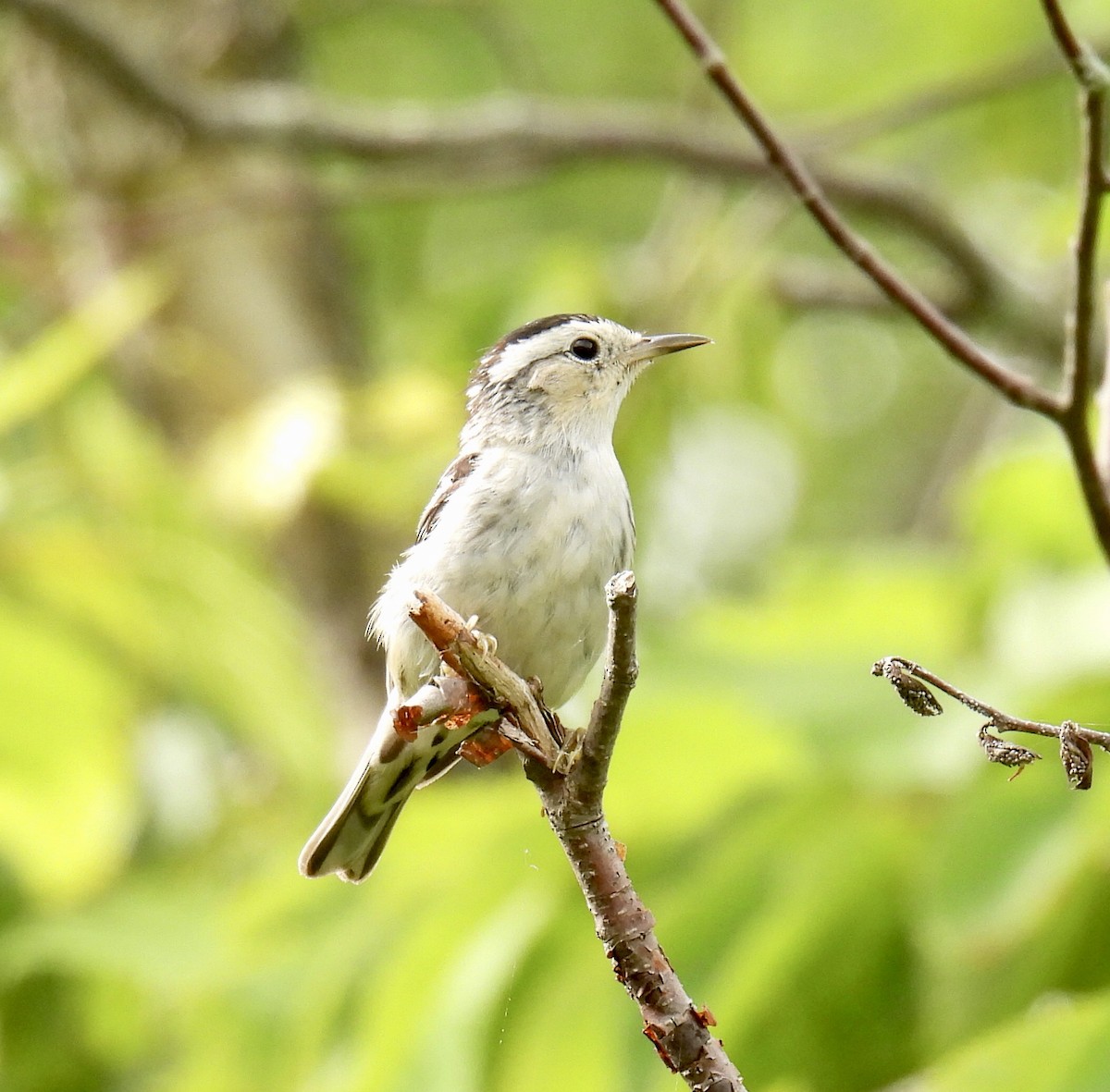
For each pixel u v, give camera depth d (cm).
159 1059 1309
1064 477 1216
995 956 866
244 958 1109
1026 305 1622
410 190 1499
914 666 601
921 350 2144
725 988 884
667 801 951
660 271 1512
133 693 1230
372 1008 964
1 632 1143
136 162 1527
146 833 1399
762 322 1529
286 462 1227
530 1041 944
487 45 1897
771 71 1769
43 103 1554
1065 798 871
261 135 1408
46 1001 1277
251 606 1230
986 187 1870
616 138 1454
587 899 652
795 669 1042
